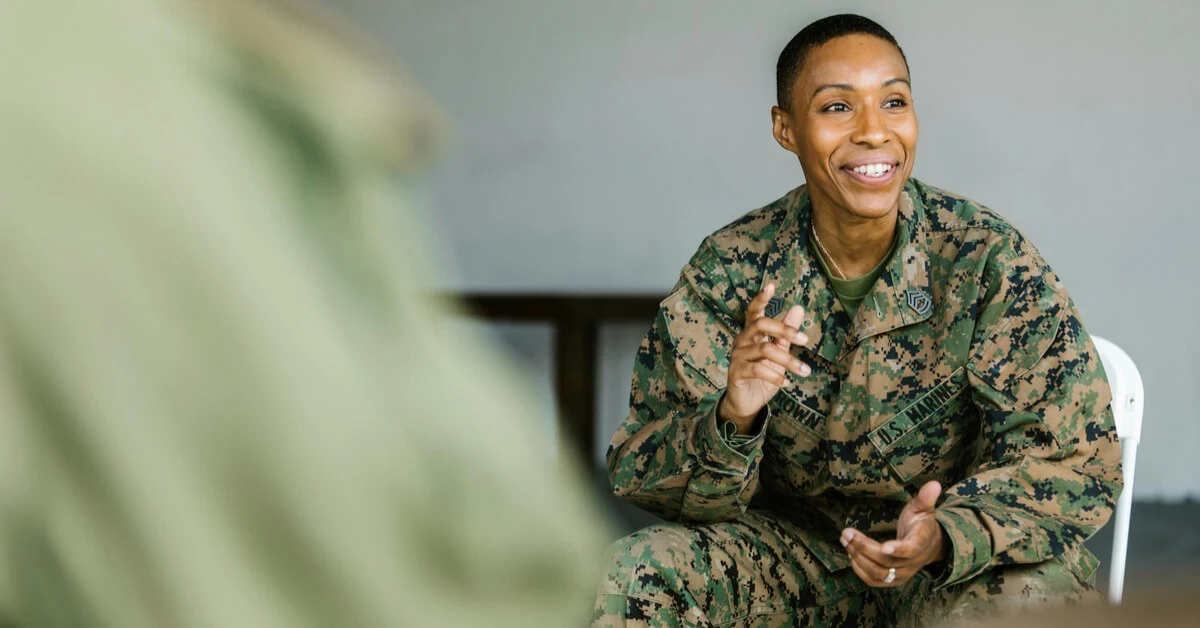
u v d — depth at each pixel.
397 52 4.76
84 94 0.41
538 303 4.34
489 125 4.73
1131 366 1.98
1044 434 1.61
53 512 0.41
